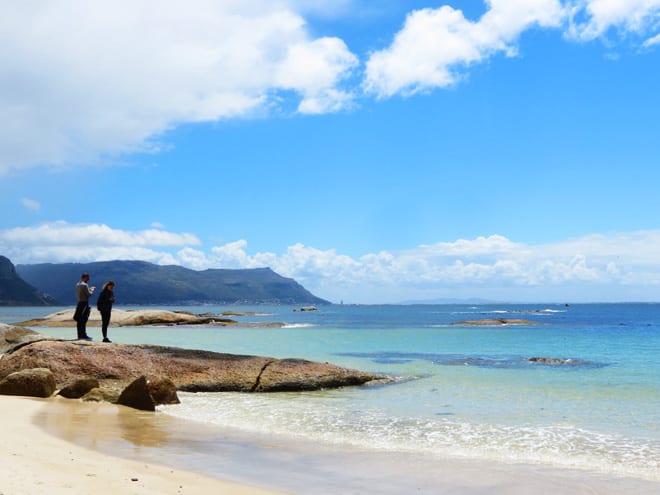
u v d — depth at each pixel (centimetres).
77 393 1584
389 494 770
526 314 14138
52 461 844
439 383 1925
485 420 1304
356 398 1638
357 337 4522
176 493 722
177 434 1148
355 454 999
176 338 4194
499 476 865
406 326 6844
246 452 1002
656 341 4062
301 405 1522
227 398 1648
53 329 5194
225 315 11875
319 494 761
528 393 1698
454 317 11725
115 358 1830
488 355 2966
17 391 1579
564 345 3675
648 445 1066
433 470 895
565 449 1036
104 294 2173
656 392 1702
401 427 1230
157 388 1517
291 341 3994
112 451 967
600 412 1397
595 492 790
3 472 747
